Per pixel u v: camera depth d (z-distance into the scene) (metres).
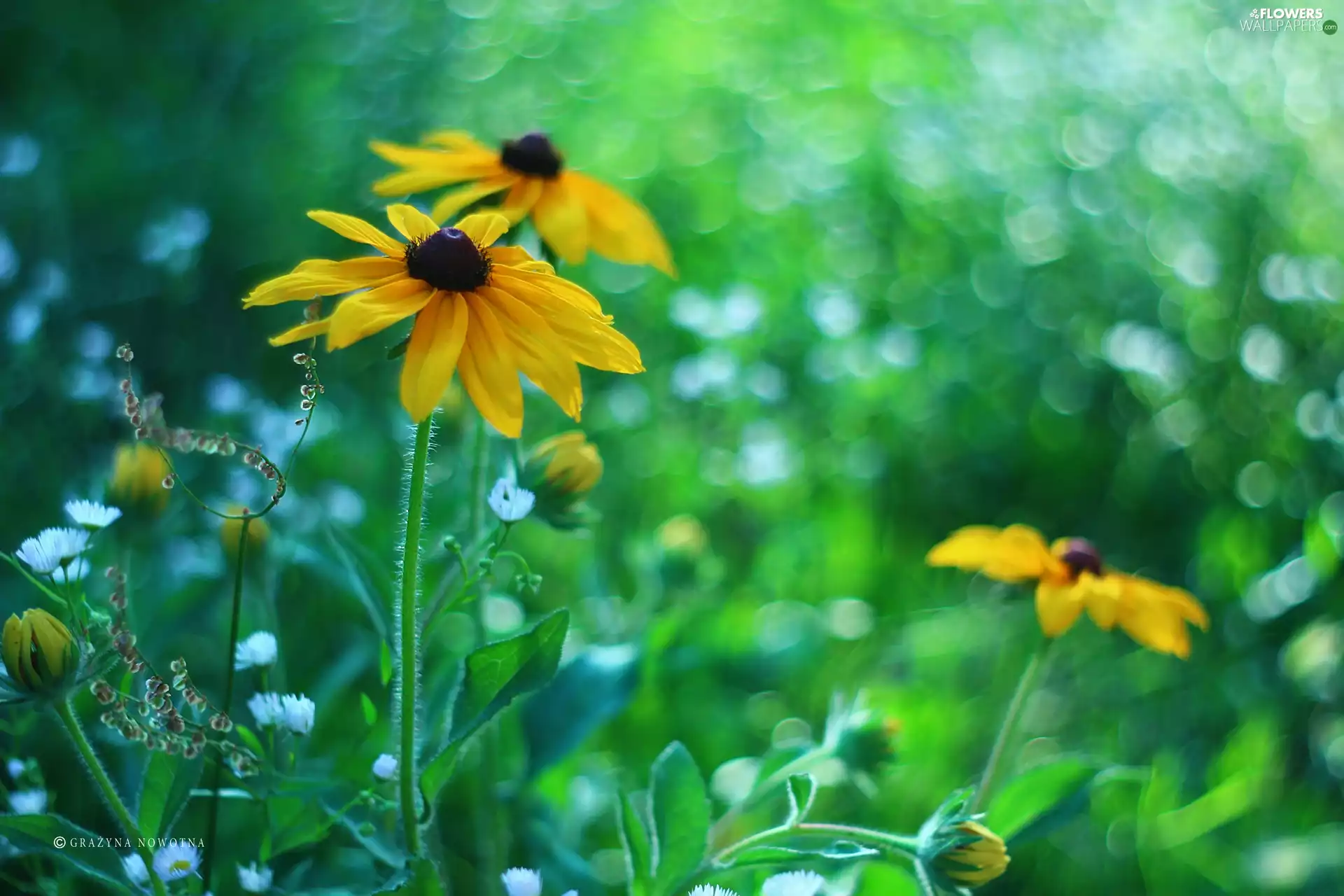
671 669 0.66
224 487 0.69
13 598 0.66
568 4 1.27
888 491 0.81
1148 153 1.04
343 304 0.50
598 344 0.51
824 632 0.72
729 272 0.92
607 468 0.78
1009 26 1.27
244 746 0.56
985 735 0.72
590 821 0.65
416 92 1.08
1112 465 0.84
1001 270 0.95
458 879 0.63
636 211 0.64
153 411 0.51
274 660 0.55
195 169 0.92
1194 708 0.74
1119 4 1.26
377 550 0.69
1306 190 1.01
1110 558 0.81
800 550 0.76
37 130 0.91
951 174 1.04
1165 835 0.67
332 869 0.59
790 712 0.72
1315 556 0.74
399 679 0.55
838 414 0.82
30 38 1.02
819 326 0.83
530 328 0.51
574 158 1.04
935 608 0.77
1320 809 0.69
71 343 0.76
